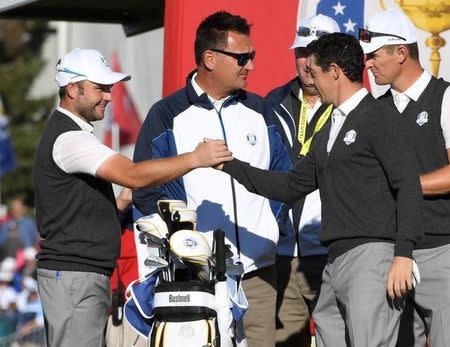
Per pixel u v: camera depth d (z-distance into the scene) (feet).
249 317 86.38
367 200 74.49
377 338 74.43
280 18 97.55
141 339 82.48
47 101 310.24
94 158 76.13
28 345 163.53
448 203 81.05
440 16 98.22
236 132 85.25
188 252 73.97
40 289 79.41
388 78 82.23
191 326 73.67
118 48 129.80
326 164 75.77
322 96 76.79
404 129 73.87
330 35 76.38
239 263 75.87
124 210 92.99
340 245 75.31
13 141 302.86
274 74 97.35
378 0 98.48
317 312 78.79
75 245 78.02
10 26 324.60
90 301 78.43
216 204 84.33
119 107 127.85
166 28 96.02
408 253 72.54
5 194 298.76
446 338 81.61
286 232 92.02
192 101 85.10
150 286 77.66
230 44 83.35
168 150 84.43
